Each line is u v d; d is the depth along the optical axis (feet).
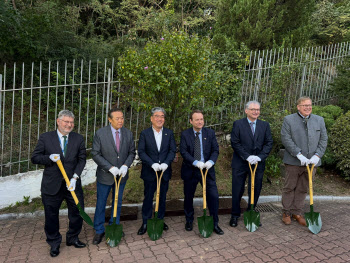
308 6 27.04
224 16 26.94
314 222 12.98
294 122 13.51
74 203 11.61
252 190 13.15
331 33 34.78
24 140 19.71
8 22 21.53
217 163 19.24
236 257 11.15
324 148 13.34
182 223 14.08
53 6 27.71
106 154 12.22
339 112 21.27
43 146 11.25
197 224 13.94
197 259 11.08
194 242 12.30
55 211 11.45
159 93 17.20
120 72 17.13
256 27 24.29
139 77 16.52
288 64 23.12
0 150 18.52
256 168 13.42
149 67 16.12
